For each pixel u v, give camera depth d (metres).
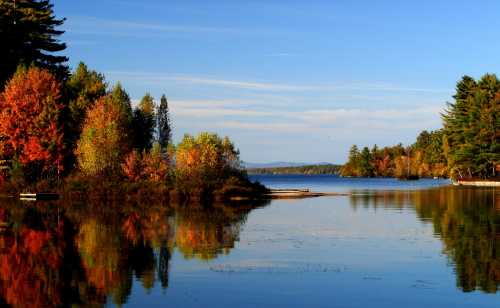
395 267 23.95
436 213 47.91
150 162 65.44
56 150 68.56
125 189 62.78
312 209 53.03
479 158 110.88
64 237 32.41
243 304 18.42
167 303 18.50
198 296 19.33
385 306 18.28
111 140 66.19
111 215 45.28
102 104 68.81
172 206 55.56
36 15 84.00
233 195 67.88
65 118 73.06
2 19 79.50
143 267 23.86
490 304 18.48
